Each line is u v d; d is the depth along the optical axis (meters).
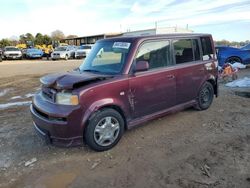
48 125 3.96
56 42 56.66
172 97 5.22
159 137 4.74
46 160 4.02
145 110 4.75
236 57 13.30
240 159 3.86
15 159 4.07
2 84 11.27
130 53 4.50
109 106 4.24
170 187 3.23
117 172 3.62
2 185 3.41
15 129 5.27
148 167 3.71
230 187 3.19
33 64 23.94
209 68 6.11
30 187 3.35
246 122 5.41
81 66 5.15
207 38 6.16
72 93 3.89
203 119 5.64
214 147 4.27
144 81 4.61
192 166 3.69
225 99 7.33
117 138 4.36
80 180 3.46
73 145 4.00
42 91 4.59
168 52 5.12
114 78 4.26
